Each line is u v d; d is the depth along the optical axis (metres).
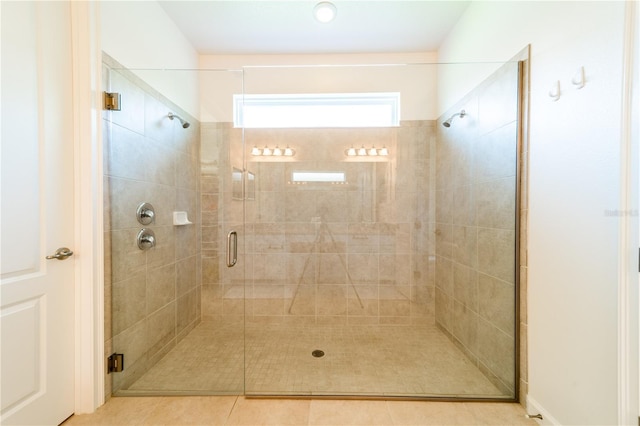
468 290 1.93
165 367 1.80
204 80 2.44
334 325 2.45
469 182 1.92
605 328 0.99
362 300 2.50
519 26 1.42
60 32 1.26
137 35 1.69
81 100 1.34
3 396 1.07
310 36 2.25
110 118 1.48
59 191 1.27
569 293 1.13
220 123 2.46
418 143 2.43
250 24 2.12
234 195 2.48
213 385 1.60
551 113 1.22
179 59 2.17
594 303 1.03
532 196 1.34
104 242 1.44
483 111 1.74
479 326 1.79
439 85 2.33
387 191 2.47
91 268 1.37
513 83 1.45
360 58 2.49
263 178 2.49
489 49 1.68
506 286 1.53
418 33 2.22
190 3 1.90
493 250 1.65
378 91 2.45
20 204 1.12
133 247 1.66
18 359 1.12
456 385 1.60
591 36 1.03
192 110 2.33
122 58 1.57
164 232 1.96
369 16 2.02
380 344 2.12
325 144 2.49
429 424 1.31
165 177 1.98
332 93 2.48
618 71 0.94
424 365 1.82
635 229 0.91
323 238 2.52
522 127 1.41
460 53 2.04
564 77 1.15
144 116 1.75
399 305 2.48
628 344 0.92
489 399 1.47
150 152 1.81
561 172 1.17
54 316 1.26
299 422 1.32
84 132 1.34
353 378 1.67
